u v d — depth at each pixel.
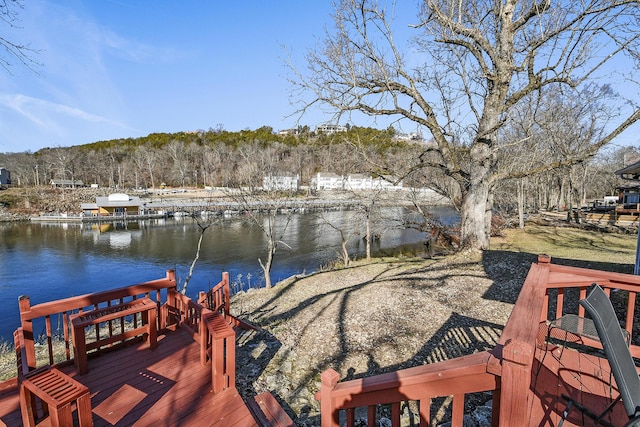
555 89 14.43
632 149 32.69
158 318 4.99
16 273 18.81
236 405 3.36
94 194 52.06
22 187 54.75
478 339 5.25
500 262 9.23
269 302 9.10
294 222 33.06
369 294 7.94
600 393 2.25
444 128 11.30
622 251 11.14
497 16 10.37
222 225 32.28
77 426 2.93
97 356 4.22
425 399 1.80
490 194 13.36
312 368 4.91
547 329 2.96
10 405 3.27
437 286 7.92
